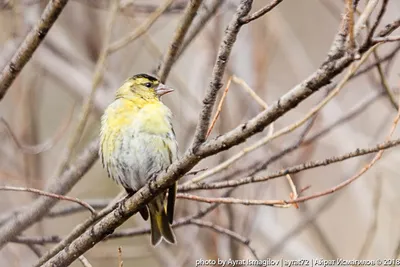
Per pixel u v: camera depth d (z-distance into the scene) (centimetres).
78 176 981
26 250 1145
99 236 780
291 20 1644
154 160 980
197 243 1094
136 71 1505
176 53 975
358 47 554
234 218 1030
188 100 1202
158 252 1137
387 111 1312
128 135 980
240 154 813
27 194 1170
